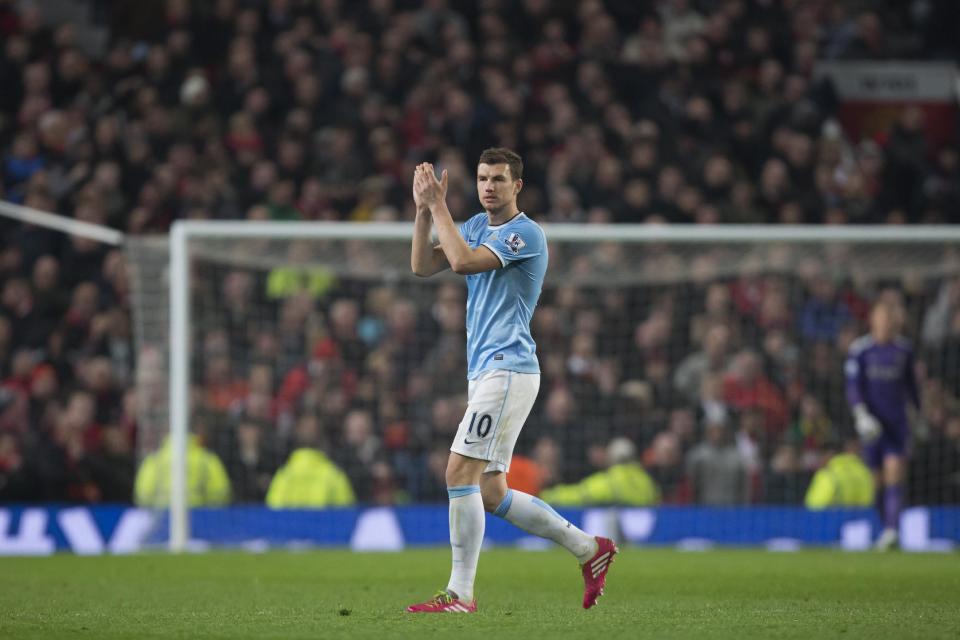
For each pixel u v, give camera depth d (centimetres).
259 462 4591
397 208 5581
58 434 4397
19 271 5119
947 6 7206
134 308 4478
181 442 4047
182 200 5384
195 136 5672
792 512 4353
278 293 5197
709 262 5166
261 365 4922
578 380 4947
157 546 4203
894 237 4484
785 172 5984
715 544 4341
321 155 5681
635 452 4928
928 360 5434
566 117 5919
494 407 1923
